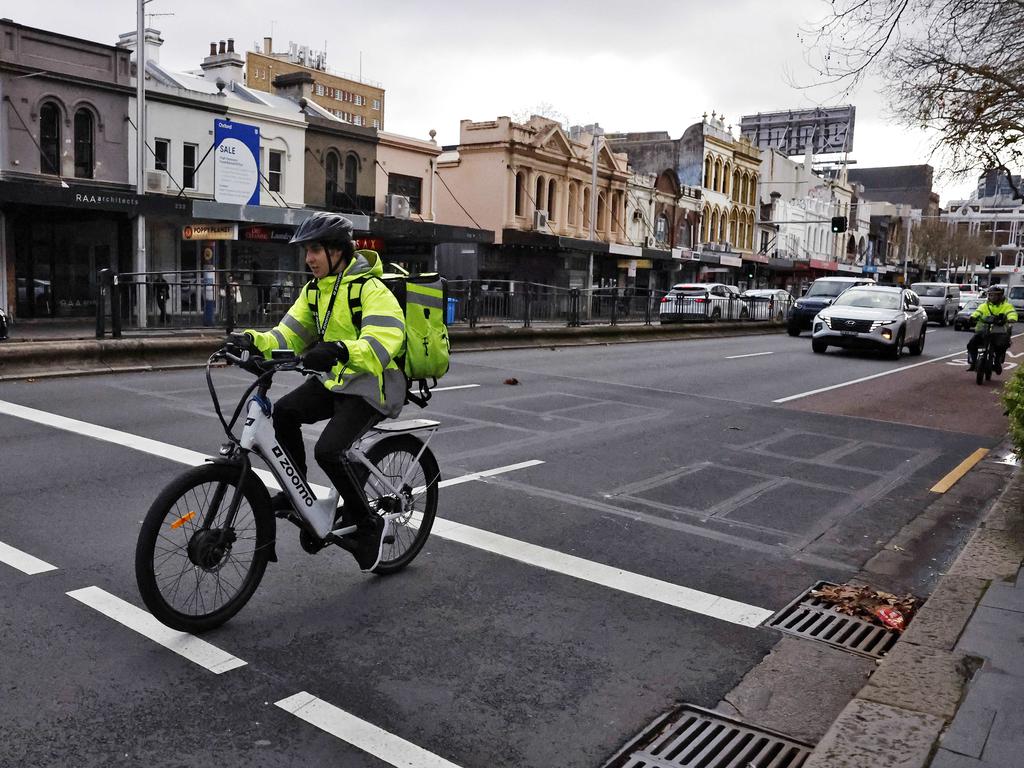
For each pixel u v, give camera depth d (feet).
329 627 13.87
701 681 12.75
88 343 41.39
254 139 88.58
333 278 13.85
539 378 46.09
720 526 20.56
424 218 119.44
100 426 28.02
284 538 18.07
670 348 73.46
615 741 11.03
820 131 255.91
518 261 131.44
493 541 18.47
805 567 18.01
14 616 13.60
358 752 10.40
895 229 292.61
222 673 12.13
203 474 12.91
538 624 14.42
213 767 9.94
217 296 50.11
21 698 11.18
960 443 33.14
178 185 89.35
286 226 90.74
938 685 11.66
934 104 44.11
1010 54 42.19
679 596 15.98
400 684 12.13
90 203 71.10
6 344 39.27
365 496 14.83
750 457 28.55
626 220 152.25
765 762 10.83
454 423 31.78
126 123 84.58
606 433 31.32
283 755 10.25
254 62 276.82
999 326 53.62
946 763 9.78
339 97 321.73
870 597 16.29
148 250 86.58
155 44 103.19
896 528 21.16
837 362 64.64
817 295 98.48
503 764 10.36
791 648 14.01
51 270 81.10
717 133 176.04
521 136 128.47
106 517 18.74
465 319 63.87
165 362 44.09
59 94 79.05
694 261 159.43
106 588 14.89
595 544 18.67
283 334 13.97
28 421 28.37
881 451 30.73
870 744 10.22
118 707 11.09
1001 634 13.28
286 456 13.84
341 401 14.19
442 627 14.10
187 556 12.92
